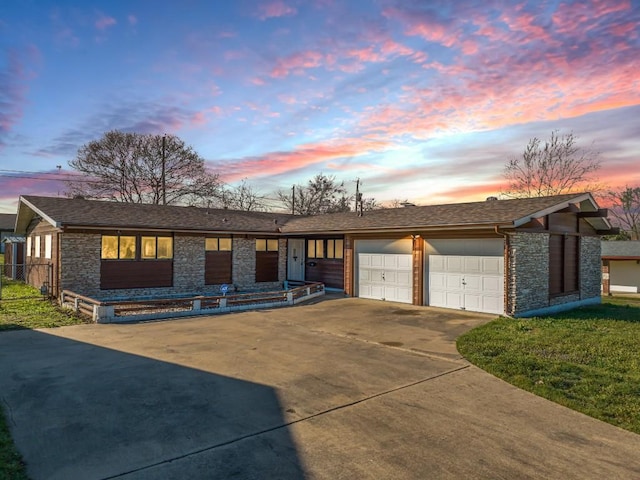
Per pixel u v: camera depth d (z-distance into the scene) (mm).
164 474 3658
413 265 14750
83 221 14234
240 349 8367
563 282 14547
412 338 9492
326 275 19328
